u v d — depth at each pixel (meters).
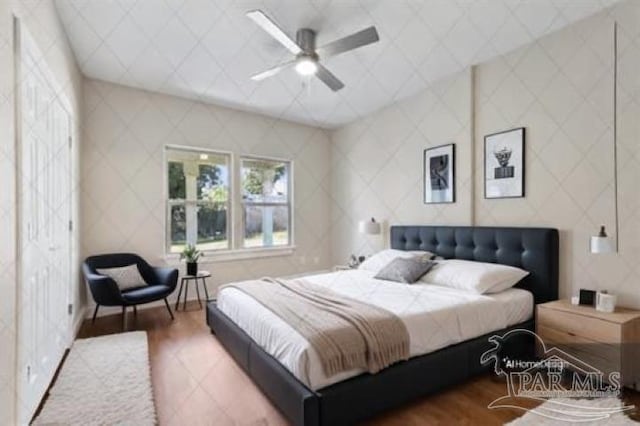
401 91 3.85
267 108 4.43
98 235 3.63
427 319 2.12
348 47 2.37
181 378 2.34
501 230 3.01
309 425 1.62
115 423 1.83
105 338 3.00
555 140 2.71
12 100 1.54
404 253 3.58
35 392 1.92
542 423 1.82
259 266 4.70
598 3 2.35
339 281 3.16
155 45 2.89
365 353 1.83
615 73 2.38
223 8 2.39
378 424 1.83
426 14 2.47
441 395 2.12
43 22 2.06
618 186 2.37
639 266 2.28
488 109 3.18
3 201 1.44
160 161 3.99
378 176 4.41
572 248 2.62
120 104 3.72
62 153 2.63
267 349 2.09
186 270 4.02
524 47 2.91
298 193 4.98
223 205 4.53
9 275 1.50
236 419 1.88
